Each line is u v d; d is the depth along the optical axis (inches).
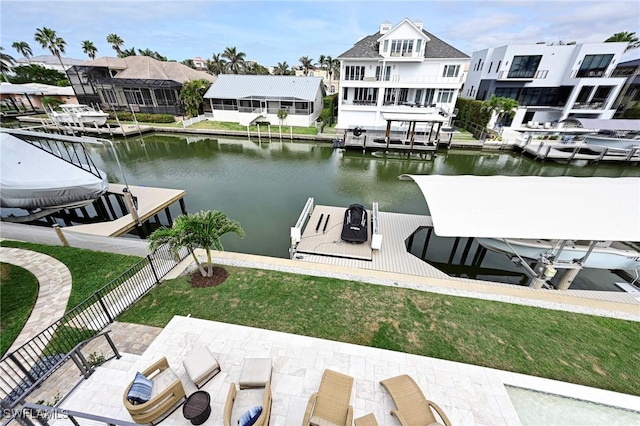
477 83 1412.4
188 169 882.8
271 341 236.1
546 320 285.3
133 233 550.0
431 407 184.5
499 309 298.7
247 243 480.1
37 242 415.2
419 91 1175.0
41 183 473.4
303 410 184.2
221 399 188.4
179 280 332.2
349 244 445.1
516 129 1144.2
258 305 291.3
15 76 2046.0
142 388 173.2
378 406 187.3
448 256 468.8
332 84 2687.0
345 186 764.0
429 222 512.1
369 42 1190.9
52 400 185.6
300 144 1181.7
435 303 304.7
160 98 1535.4
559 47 1148.5
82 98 1579.7
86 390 190.1
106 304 284.7
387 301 305.0
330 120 1502.2
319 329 261.6
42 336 257.4
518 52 1177.4
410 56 1099.9
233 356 221.6
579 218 346.3
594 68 1130.7
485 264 450.6
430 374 213.8
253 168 901.2
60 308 295.1
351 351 229.6
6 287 325.1
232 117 1446.9
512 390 208.5
